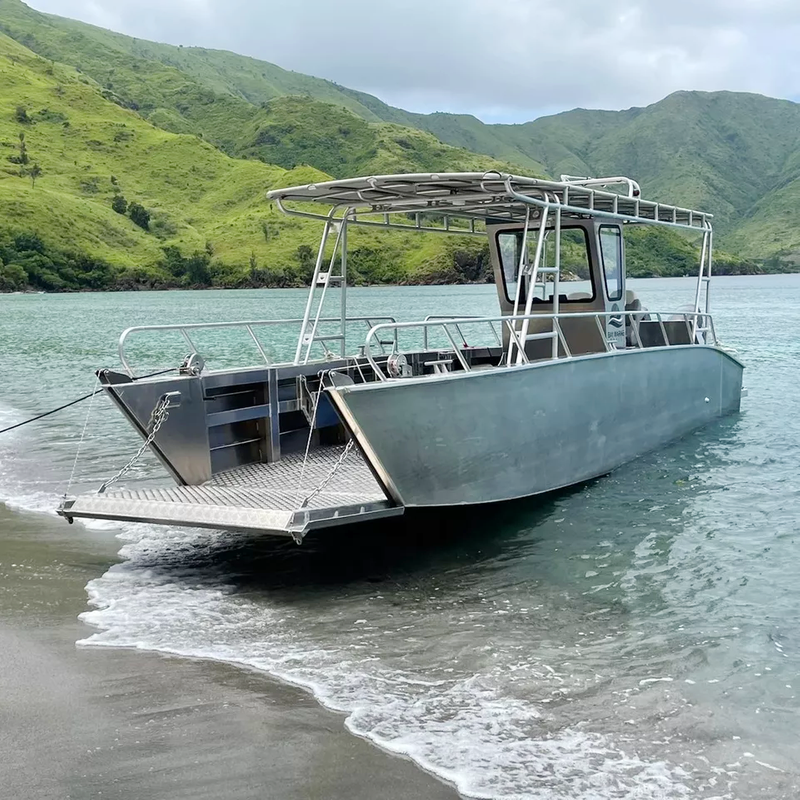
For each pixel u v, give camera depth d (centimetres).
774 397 1659
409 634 578
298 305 8281
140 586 676
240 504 684
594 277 1000
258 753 422
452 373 758
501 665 528
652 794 392
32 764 411
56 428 1452
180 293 14350
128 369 757
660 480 989
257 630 584
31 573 707
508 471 818
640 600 642
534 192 845
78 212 17425
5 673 512
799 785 399
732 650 549
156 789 390
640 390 1054
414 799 386
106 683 499
